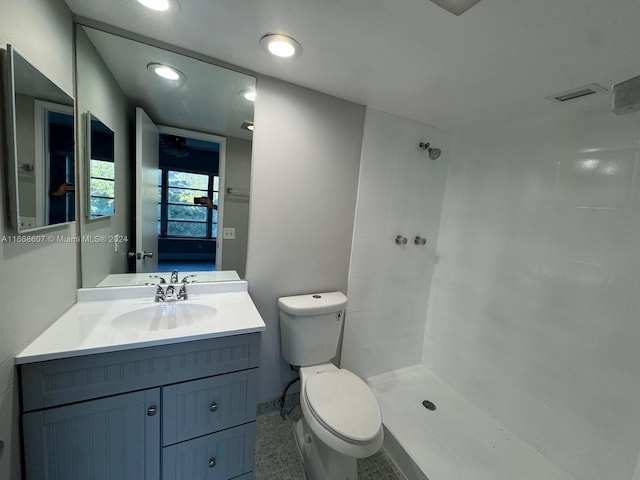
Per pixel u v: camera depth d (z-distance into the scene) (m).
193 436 1.13
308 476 1.37
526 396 1.63
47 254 0.97
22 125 0.77
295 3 0.93
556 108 1.53
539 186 1.60
